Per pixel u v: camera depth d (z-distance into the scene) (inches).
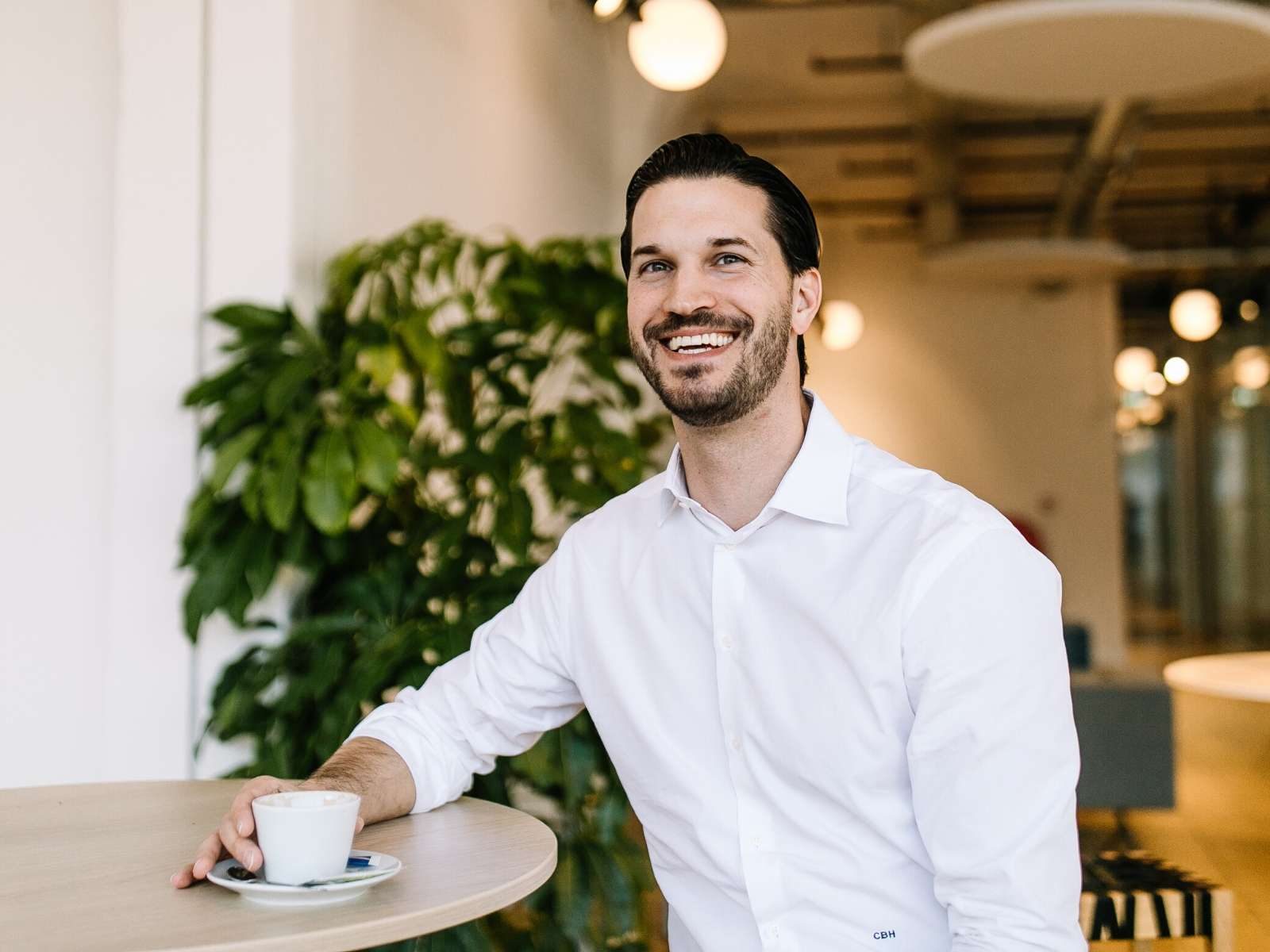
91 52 100.1
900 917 48.9
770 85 291.4
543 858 46.5
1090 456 415.5
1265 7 219.8
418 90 132.9
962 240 414.0
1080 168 320.2
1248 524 491.5
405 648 83.4
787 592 50.4
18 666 97.3
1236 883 151.2
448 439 122.6
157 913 39.2
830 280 426.3
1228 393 507.5
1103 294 416.2
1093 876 100.4
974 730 45.0
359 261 101.5
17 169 98.7
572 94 200.7
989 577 46.0
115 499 97.3
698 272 51.0
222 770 95.7
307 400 94.1
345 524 85.0
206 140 99.5
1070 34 180.5
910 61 194.4
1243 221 421.7
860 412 422.6
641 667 55.4
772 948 50.2
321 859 41.0
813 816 50.1
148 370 98.1
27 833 50.0
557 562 59.8
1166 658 426.3
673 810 53.8
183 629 96.3
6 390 97.8
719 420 51.2
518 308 105.8
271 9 99.3
